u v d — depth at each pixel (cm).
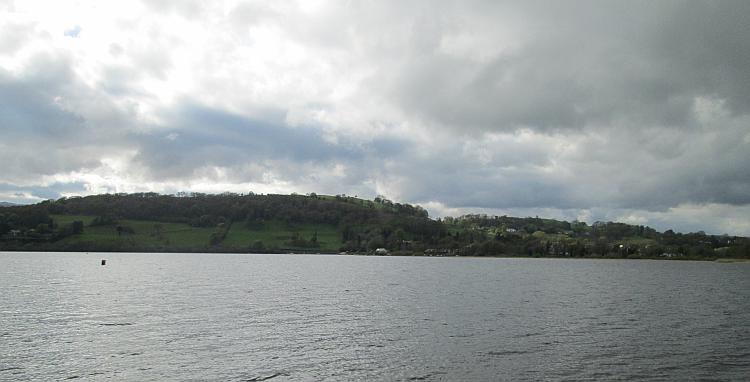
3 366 3200
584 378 3080
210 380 2977
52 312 5322
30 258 18638
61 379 2961
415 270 15312
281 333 4278
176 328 4450
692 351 3762
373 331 4403
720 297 7888
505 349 3762
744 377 3127
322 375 3092
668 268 19412
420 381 3000
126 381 2942
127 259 19425
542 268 18050
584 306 6388
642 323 5025
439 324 4791
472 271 15138
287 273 12700
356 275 12438
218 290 7894
